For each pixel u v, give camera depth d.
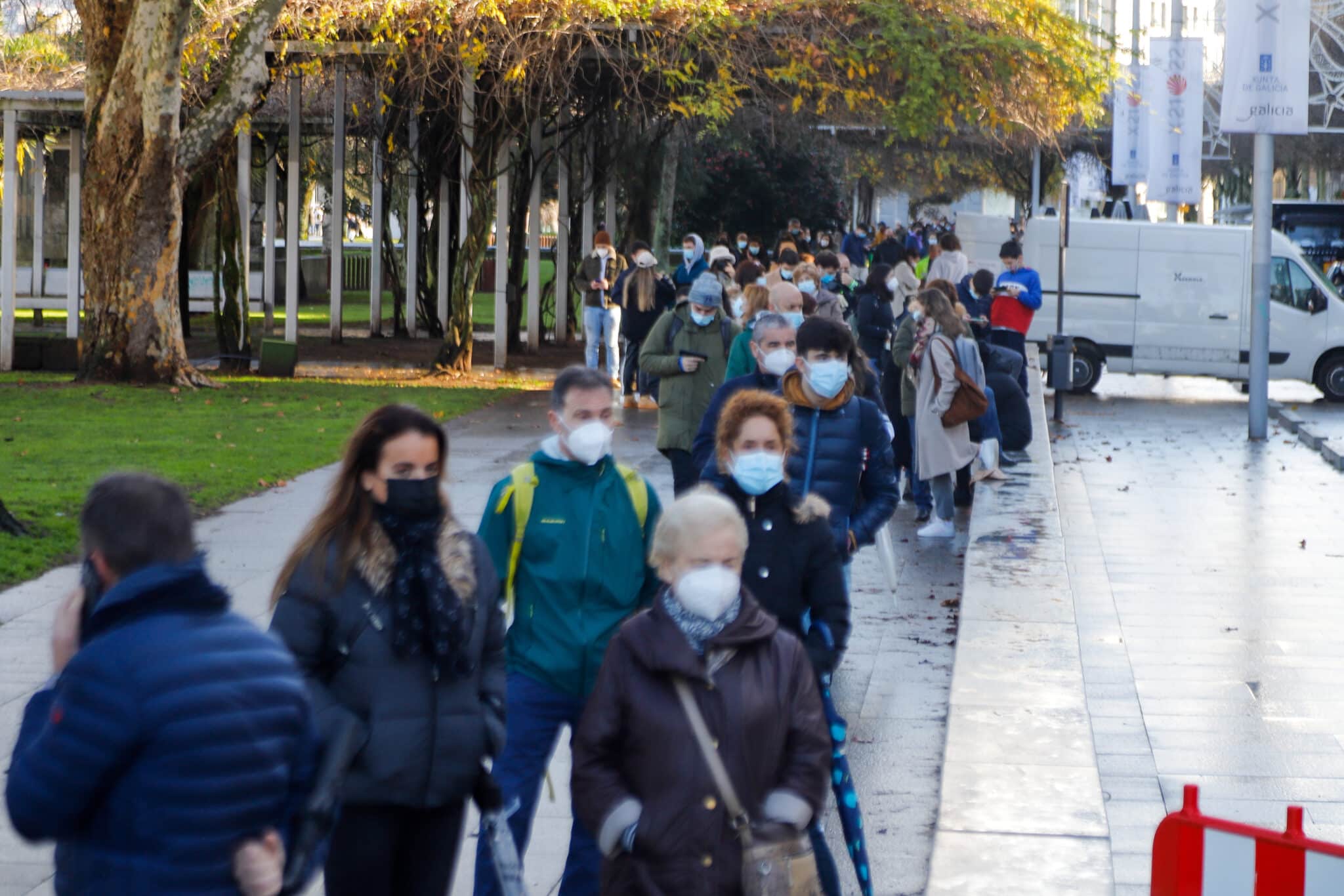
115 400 42.00
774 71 46.44
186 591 6.41
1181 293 54.56
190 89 50.25
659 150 65.56
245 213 53.31
